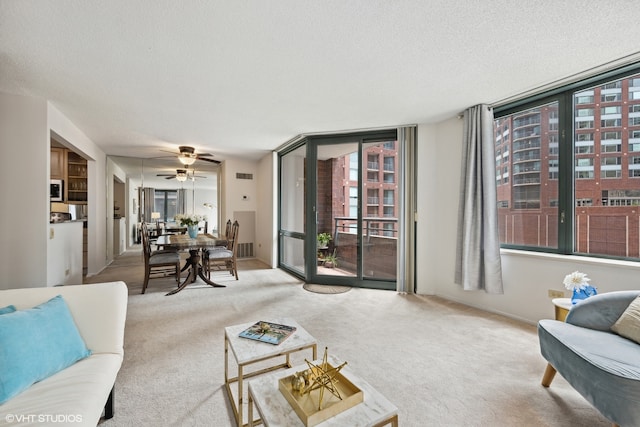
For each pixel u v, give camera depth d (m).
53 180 4.98
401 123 3.78
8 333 1.14
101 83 2.54
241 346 1.52
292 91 2.74
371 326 2.69
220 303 3.37
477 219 3.08
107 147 5.00
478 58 2.14
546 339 1.68
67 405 1.05
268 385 1.22
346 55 2.10
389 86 2.64
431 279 3.77
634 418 1.15
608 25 1.75
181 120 3.60
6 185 2.74
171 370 1.94
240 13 1.63
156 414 1.52
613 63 2.21
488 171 3.00
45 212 2.89
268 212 5.89
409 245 3.86
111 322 1.55
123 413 1.52
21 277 2.79
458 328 2.65
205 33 1.83
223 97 2.88
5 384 1.06
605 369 1.25
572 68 2.29
